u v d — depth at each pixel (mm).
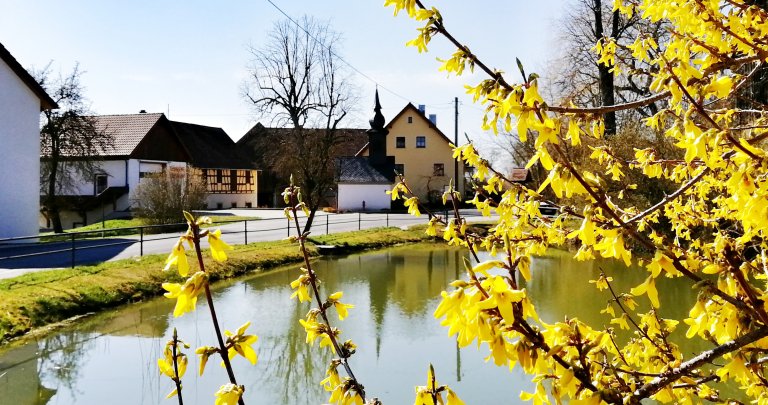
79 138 22234
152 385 6953
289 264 16203
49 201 21750
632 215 2711
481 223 18453
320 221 27625
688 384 2109
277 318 10078
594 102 16938
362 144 53844
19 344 8375
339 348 2783
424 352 8156
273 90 27766
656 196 10922
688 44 2500
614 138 12117
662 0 2512
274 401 6629
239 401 1694
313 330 2803
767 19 2418
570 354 1779
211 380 7281
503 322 1417
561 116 2318
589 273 13148
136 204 25422
